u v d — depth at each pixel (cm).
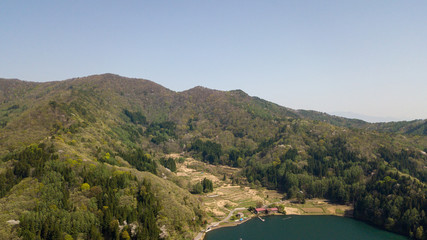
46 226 12056
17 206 12719
